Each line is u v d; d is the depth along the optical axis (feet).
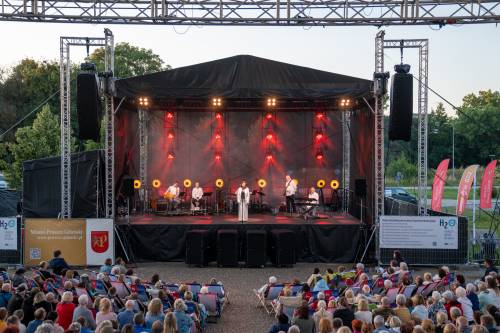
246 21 63.67
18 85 199.31
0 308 28.60
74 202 71.92
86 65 65.16
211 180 94.73
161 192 93.66
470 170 70.54
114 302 37.91
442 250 65.72
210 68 67.67
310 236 70.49
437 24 63.52
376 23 63.52
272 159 94.43
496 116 244.83
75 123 177.27
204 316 42.65
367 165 74.38
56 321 31.24
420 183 68.69
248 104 90.99
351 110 86.89
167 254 70.33
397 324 28.78
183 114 94.17
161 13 63.00
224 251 67.77
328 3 63.62
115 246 68.54
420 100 68.03
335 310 32.91
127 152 81.46
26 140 111.65
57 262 52.24
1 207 95.09
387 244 65.87
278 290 47.03
